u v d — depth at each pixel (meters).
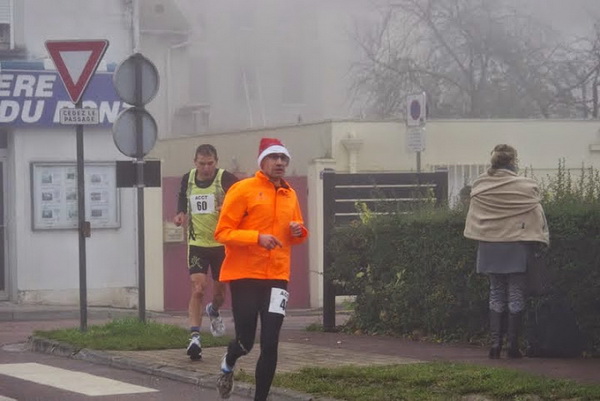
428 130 26.42
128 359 12.81
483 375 10.57
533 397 9.76
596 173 16.91
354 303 15.84
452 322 14.24
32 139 21.20
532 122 27.06
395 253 14.86
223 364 9.96
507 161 12.41
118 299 21.84
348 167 25.45
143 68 14.88
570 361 12.19
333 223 15.91
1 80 20.77
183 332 14.58
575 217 12.57
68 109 14.87
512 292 12.29
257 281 9.62
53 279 21.31
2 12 21.06
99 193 21.69
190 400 10.69
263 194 9.69
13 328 18.02
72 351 13.83
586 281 12.52
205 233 12.84
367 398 9.95
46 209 21.27
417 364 11.66
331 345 13.98
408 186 16.30
